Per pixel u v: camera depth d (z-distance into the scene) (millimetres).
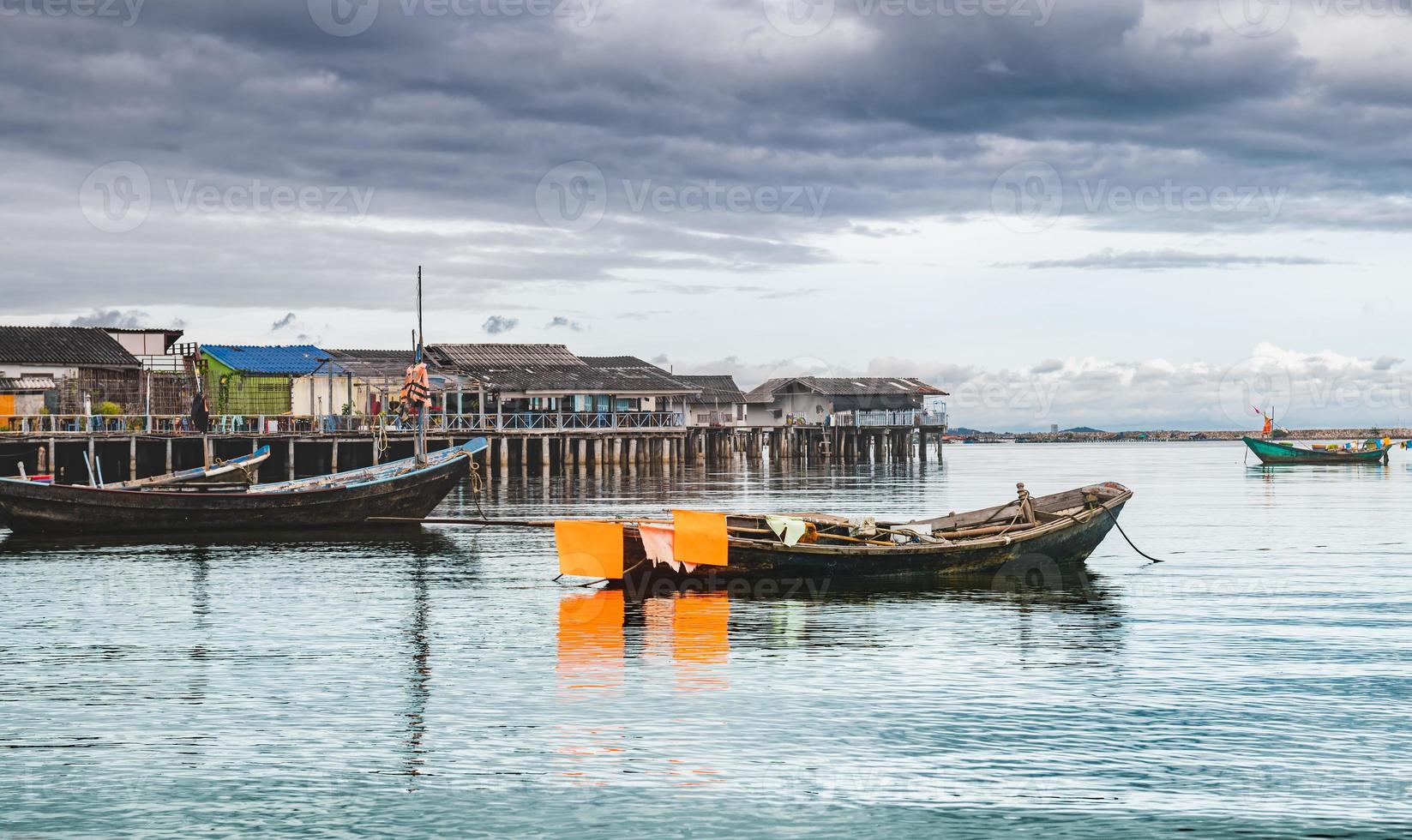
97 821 11852
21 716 14992
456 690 16172
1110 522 27375
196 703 15547
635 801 12328
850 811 12094
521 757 13531
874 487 58688
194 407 52250
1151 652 18328
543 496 49875
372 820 11883
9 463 50500
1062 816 11969
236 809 12133
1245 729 14438
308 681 16641
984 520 28250
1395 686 16281
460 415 64188
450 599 23078
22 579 25438
